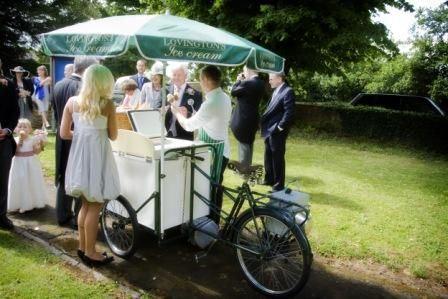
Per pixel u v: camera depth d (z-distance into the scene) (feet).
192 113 15.88
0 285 9.91
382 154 31.96
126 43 8.47
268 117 18.53
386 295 10.73
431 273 11.95
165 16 10.44
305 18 33.91
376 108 36.35
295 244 10.34
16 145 13.55
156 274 11.16
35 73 68.85
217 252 12.66
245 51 9.83
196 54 9.08
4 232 13.16
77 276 10.70
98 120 10.24
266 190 18.99
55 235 13.29
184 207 11.96
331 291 10.79
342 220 15.69
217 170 12.94
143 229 12.40
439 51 49.75
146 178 11.22
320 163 26.86
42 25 68.39
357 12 36.76
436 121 33.12
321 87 57.88
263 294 10.40
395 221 15.89
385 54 39.27
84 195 10.36
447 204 18.67
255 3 37.17
